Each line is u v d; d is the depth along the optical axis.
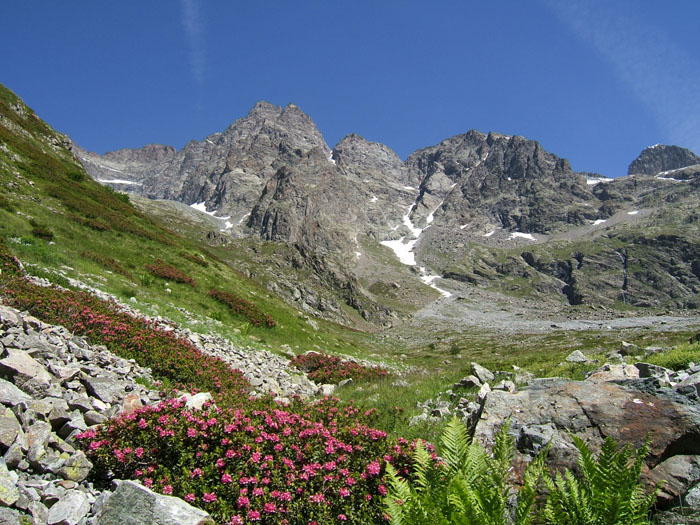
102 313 17.19
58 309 14.86
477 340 117.44
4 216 29.17
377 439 7.98
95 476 6.80
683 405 6.97
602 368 13.50
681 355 14.02
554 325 153.88
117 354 14.13
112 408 9.03
